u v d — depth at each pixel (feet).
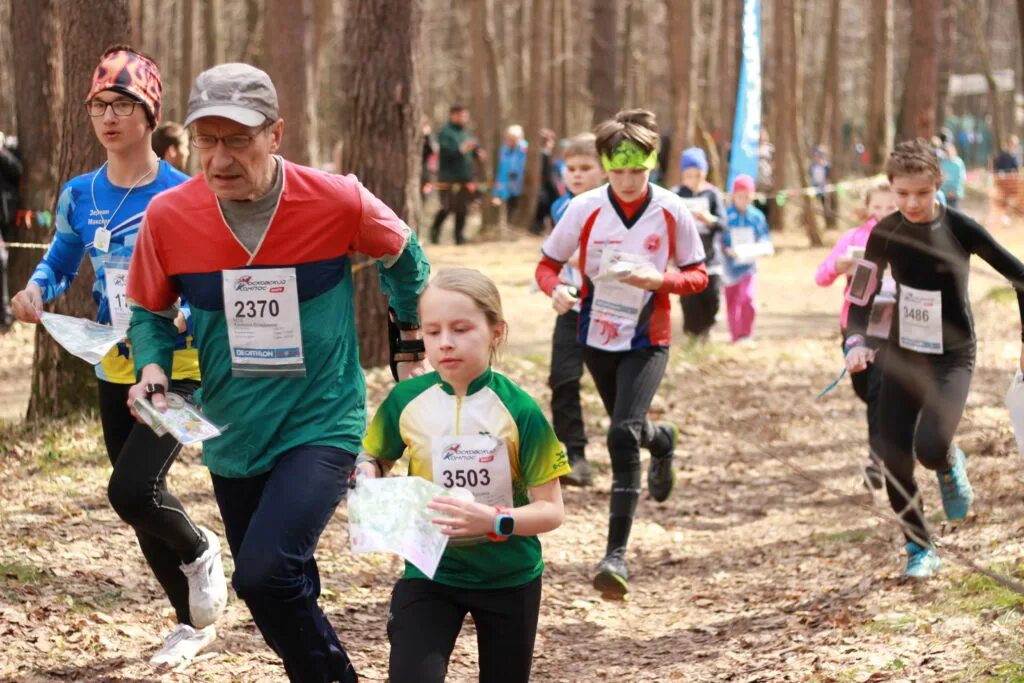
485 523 11.63
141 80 15.51
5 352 39.81
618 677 17.08
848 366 20.27
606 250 20.59
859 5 171.42
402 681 11.53
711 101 128.88
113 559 20.31
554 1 112.88
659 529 25.79
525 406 12.36
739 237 47.47
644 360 20.45
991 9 169.89
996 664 14.93
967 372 18.85
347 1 35.53
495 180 100.32
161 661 16.26
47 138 43.65
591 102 89.51
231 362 13.01
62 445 26.03
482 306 12.21
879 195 24.57
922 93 74.84
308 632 12.71
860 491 23.35
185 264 12.85
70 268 16.56
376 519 11.44
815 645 17.21
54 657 16.29
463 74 148.97
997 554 18.80
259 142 12.26
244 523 13.69
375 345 36.37
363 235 13.11
